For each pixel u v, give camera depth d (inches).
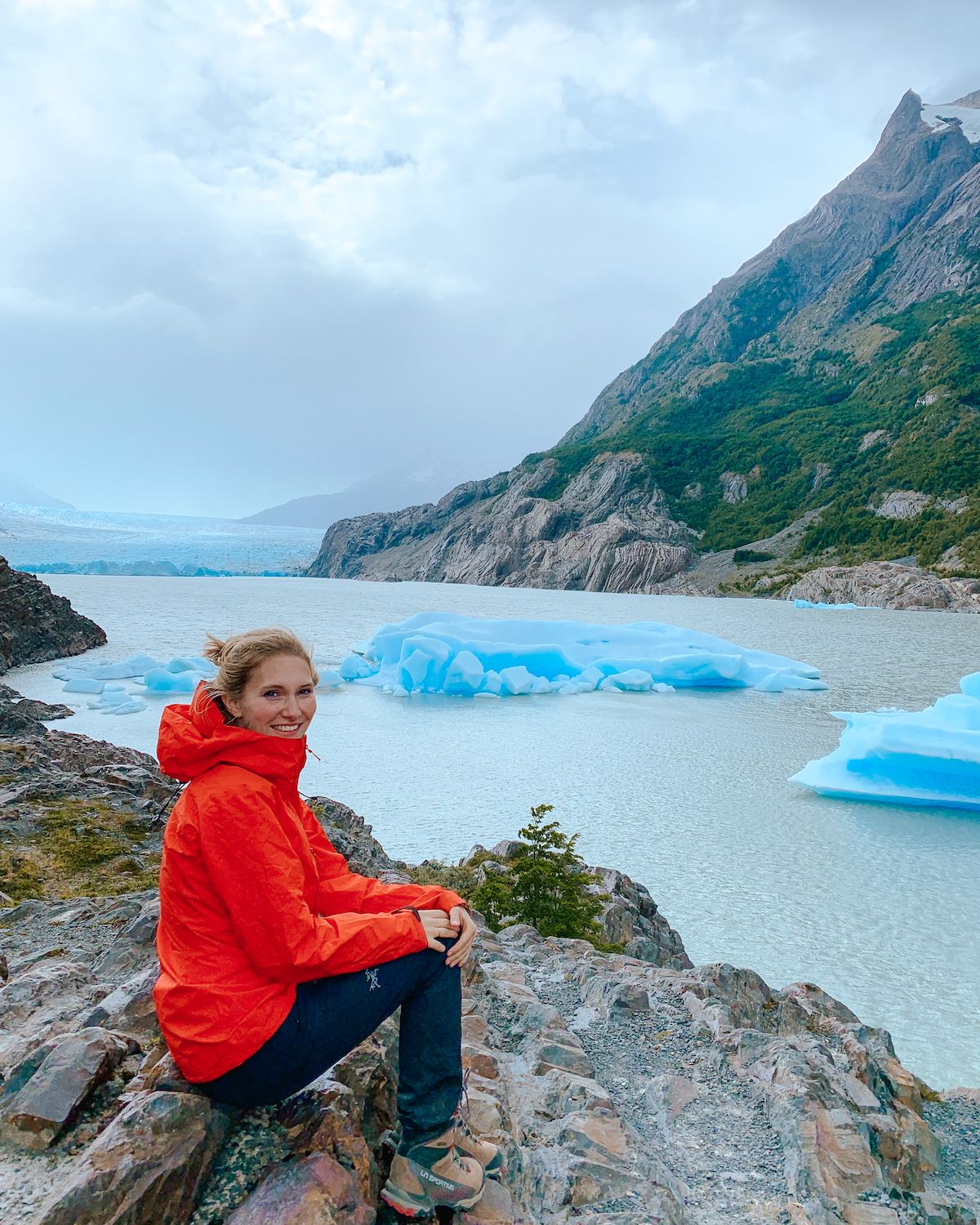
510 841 784.3
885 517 7268.7
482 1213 105.7
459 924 101.5
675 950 620.7
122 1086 113.9
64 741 812.0
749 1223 128.0
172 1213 90.9
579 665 2645.2
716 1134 157.2
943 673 2741.1
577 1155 132.3
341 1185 95.0
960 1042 564.7
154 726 1657.2
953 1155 177.8
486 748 1577.3
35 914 317.1
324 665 2901.1
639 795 1240.8
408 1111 100.8
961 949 711.7
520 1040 191.6
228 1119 102.1
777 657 2876.5
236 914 86.4
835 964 681.6
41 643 2787.9
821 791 1242.0
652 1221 115.8
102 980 185.9
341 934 89.4
